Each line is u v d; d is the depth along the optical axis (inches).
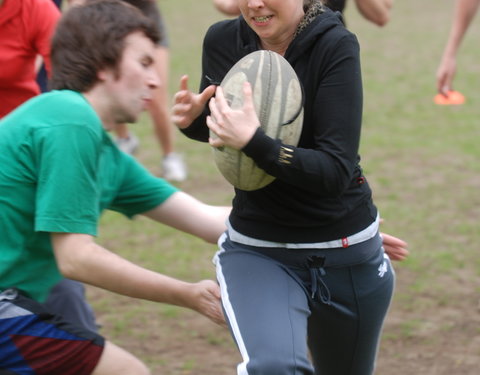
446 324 513.3
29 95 464.8
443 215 708.7
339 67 310.7
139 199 352.2
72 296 385.1
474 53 1481.3
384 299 347.3
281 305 313.7
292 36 327.3
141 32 313.9
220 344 488.1
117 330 501.0
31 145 300.0
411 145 924.0
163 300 316.5
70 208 296.7
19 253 307.3
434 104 1125.7
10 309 301.7
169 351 478.3
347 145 308.8
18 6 438.6
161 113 762.8
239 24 340.8
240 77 313.9
